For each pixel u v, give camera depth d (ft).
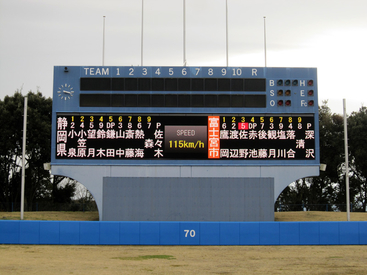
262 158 138.10
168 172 137.80
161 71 140.26
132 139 138.10
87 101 138.82
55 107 138.41
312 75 141.28
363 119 219.41
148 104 139.03
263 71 141.08
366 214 165.99
